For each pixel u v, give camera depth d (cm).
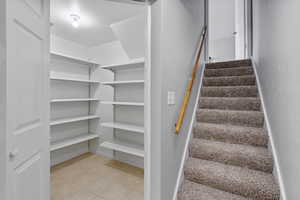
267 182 129
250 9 289
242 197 131
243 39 379
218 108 224
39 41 101
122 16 206
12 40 75
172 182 146
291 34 106
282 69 124
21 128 83
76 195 186
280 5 130
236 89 230
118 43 289
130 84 276
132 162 272
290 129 106
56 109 271
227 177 138
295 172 98
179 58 167
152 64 135
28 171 89
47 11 110
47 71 110
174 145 152
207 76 284
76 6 184
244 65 274
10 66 73
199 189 145
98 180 221
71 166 266
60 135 278
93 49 325
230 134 178
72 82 297
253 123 186
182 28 175
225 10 379
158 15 131
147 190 137
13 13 75
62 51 279
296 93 98
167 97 139
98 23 225
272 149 144
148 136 138
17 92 79
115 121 294
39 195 101
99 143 318
